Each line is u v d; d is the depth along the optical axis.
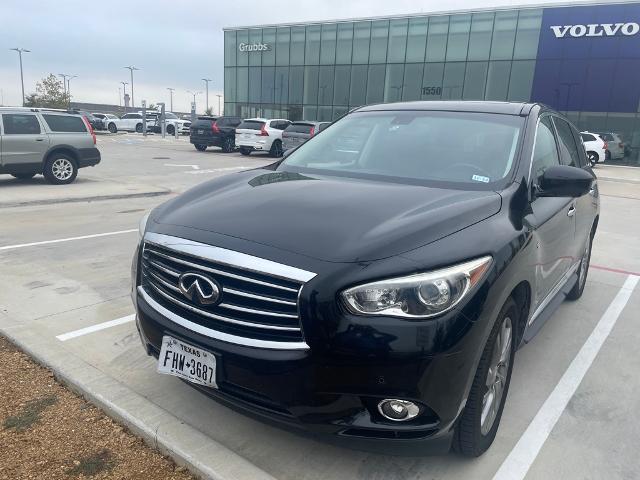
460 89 31.98
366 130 3.90
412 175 3.32
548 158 3.69
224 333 2.35
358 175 3.42
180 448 2.63
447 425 2.28
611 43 27.84
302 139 21.41
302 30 36.38
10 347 3.75
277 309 2.24
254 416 2.38
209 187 3.19
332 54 35.59
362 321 2.14
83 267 5.73
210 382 2.38
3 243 6.76
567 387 3.53
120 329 4.07
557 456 2.79
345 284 2.16
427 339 2.13
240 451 2.72
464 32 31.23
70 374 3.28
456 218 2.56
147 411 2.93
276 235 2.37
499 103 3.91
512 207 2.88
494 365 2.65
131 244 6.84
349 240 2.32
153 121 44.56
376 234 2.37
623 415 3.21
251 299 2.28
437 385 2.18
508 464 2.71
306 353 2.18
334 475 2.58
